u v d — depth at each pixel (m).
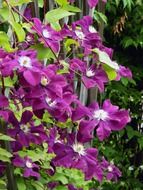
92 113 0.65
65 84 0.58
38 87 0.56
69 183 0.85
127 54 1.67
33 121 0.68
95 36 0.71
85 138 0.65
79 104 0.64
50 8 0.77
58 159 0.66
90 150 0.67
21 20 0.69
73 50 0.73
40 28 0.62
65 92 0.62
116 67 0.65
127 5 1.53
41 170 0.77
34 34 0.64
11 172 0.66
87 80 0.66
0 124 0.63
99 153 1.65
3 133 0.63
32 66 0.56
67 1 0.75
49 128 0.73
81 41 0.69
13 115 0.64
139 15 1.57
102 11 0.95
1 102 0.58
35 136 0.65
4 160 0.62
